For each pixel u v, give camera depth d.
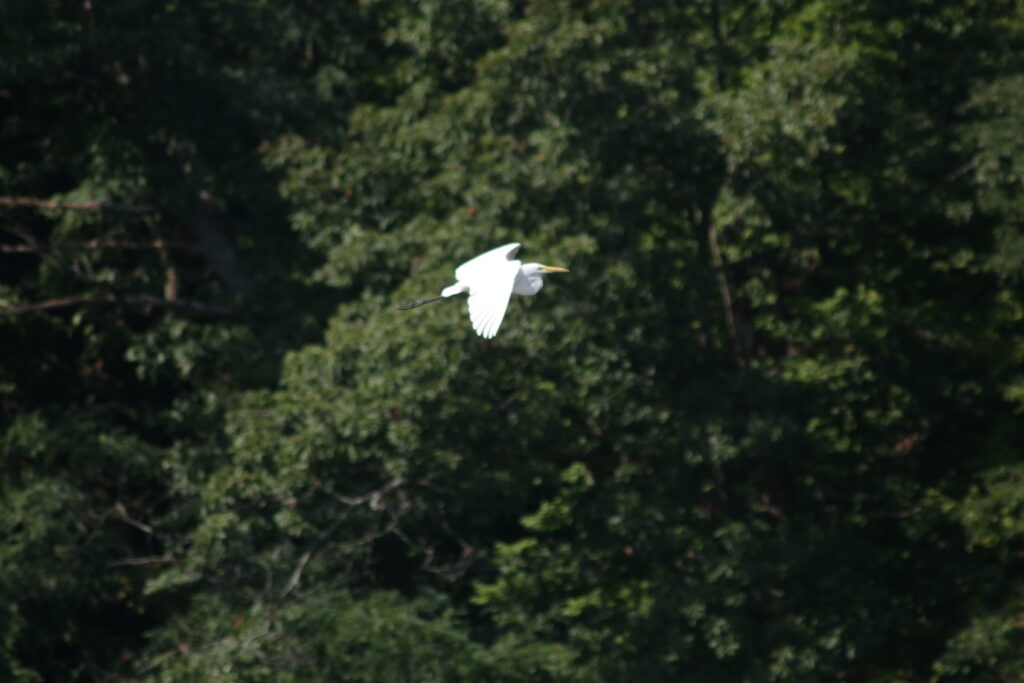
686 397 35.78
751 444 35.09
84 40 36.91
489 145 35.56
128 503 40.34
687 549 37.31
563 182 34.22
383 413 32.91
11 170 40.28
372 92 42.97
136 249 42.12
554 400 35.56
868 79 37.59
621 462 38.53
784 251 37.56
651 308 35.22
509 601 37.28
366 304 35.59
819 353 38.66
